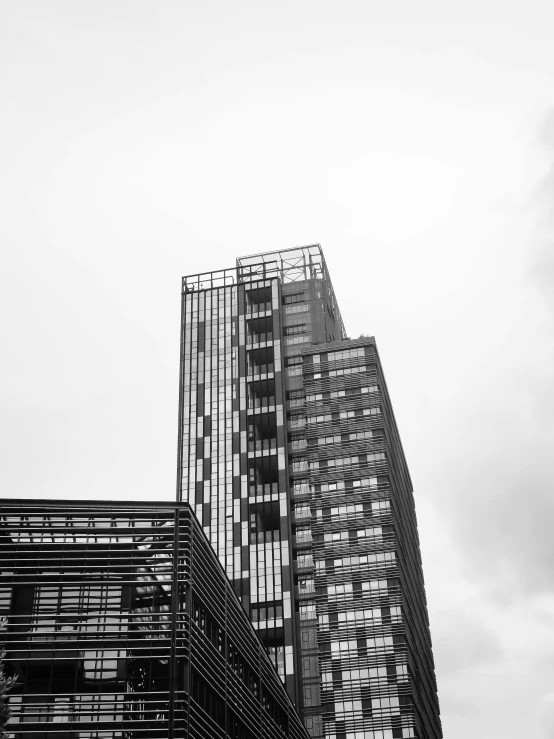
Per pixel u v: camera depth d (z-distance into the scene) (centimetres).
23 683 6744
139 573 7300
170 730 6712
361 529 14838
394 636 13875
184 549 7488
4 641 6812
